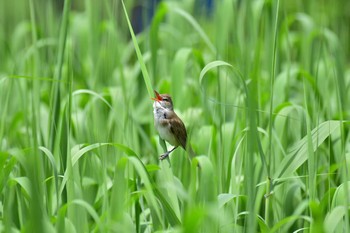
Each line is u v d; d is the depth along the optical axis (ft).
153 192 23.85
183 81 38.19
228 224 24.90
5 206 25.89
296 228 29.66
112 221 22.27
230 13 39.37
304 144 25.27
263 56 50.11
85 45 53.21
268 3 38.24
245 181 28.73
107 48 42.06
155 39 38.99
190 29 57.06
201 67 38.86
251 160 22.07
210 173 23.21
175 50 48.91
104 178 25.55
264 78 46.70
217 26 40.01
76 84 45.55
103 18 49.83
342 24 53.06
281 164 25.46
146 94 42.68
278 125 31.78
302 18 47.50
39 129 31.96
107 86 42.22
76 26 54.60
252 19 40.14
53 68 42.80
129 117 32.60
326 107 36.09
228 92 45.29
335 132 32.73
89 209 21.74
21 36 52.24
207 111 36.04
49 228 21.22
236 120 32.35
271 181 25.09
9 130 37.73
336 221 22.54
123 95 36.68
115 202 23.43
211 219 22.86
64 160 28.60
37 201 19.07
